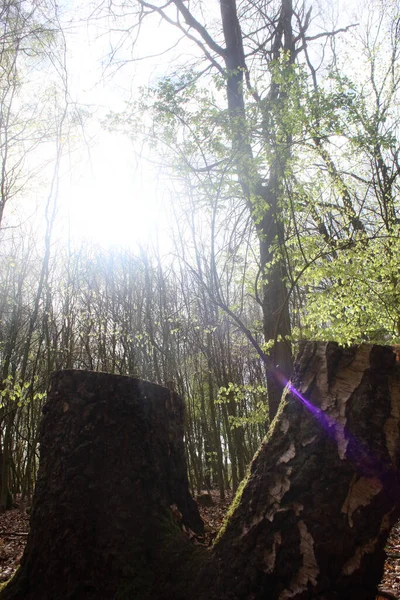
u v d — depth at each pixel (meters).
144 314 15.75
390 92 8.42
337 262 6.80
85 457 2.02
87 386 2.13
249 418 7.66
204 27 7.95
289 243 7.04
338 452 1.69
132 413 2.12
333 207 8.05
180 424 2.42
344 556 1.61
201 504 12.62
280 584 1.66
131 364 14.91
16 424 14.00
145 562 1.87
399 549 5.59
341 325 6.85
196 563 1.84
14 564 4.64
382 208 8.40
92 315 15.02
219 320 9.69
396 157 8.34
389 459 1.65
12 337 12.06
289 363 6.73
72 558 1.89
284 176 5.61
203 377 16.39
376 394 1.74
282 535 1.69
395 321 6.98
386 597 2.85
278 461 1.80
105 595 1.83
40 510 2.01
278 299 7.02
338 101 5.19
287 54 5.32
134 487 2.00
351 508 1.64
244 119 4.95
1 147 8.11
